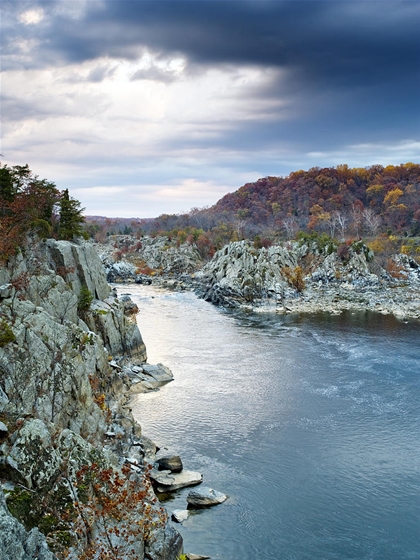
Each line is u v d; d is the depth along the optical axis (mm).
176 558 39375
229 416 68938
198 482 52781
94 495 38875
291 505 49531
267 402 73688
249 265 176625
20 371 48469
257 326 125875
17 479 36688
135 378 80875
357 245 196250
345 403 73125
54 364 51719
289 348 103312
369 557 42781
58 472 38594
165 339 111750
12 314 52969
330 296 167375
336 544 44250
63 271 84125
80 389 53656
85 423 52875
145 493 39781
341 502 50062
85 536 35312
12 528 27672
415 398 74625
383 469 55719
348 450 59750
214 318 137125
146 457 56125
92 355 65188
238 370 88562
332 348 102875
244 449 60000
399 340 109125
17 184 88938
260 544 43938
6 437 39156
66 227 98062
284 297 165125
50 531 34656
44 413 48156
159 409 71125
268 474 54781
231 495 50906
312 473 55031
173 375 85812
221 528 45906
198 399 74875
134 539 36562
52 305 67188
